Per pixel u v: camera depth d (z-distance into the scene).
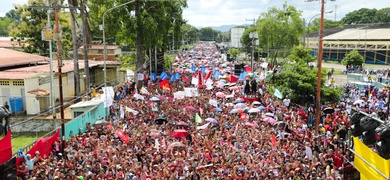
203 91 38.12
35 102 31.67
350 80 52.06
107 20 44.03
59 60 19.66
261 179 15.33
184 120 26.30
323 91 33.19
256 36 57.19
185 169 15.97
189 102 31.58
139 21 44.19
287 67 36.41
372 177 7.77
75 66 36.41
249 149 19.23
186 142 20.36
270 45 67.88
